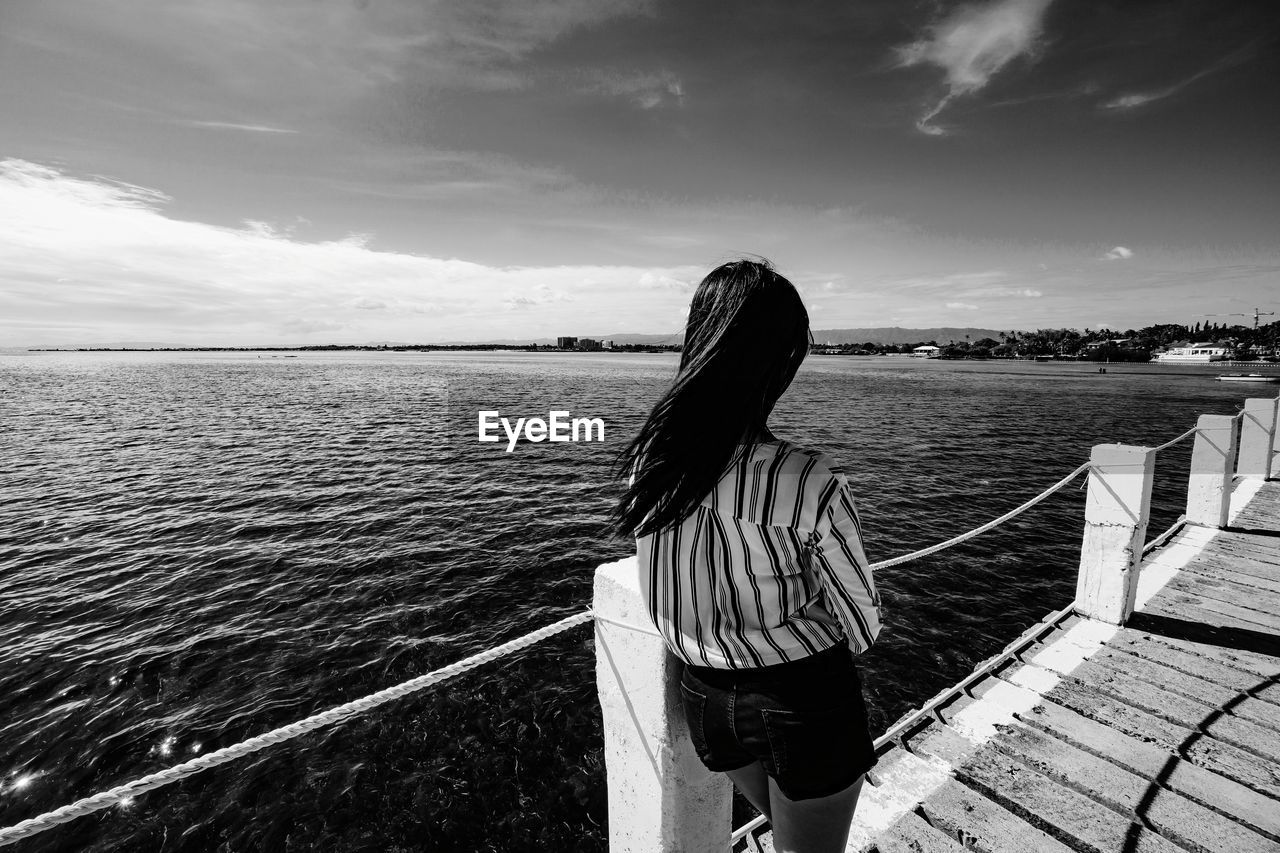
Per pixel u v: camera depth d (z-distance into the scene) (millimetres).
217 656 8695
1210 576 5238
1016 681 3844
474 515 15359
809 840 1412
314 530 14211
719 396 1179
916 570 10828
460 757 6637
